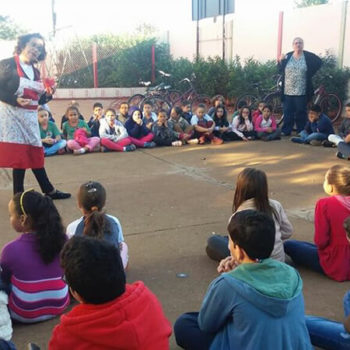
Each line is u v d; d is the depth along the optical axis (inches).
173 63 678.5
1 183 240.5
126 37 724.0
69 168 270.7
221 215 189.9
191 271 140.0
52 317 114.3
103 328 68.6
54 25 666.2
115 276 68.9
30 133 194.5
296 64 366.9
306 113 376.2
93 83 694.5
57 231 110.5
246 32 593.0
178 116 352.8
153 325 72.1
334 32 465.7
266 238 81.3
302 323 79.1
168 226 177.6
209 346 94.0
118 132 323.9
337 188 132.6
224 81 576.4
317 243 133.6
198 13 698.8
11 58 187.6
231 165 278.4
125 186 232.4
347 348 92.8
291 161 287.0
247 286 77.8
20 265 108.3
